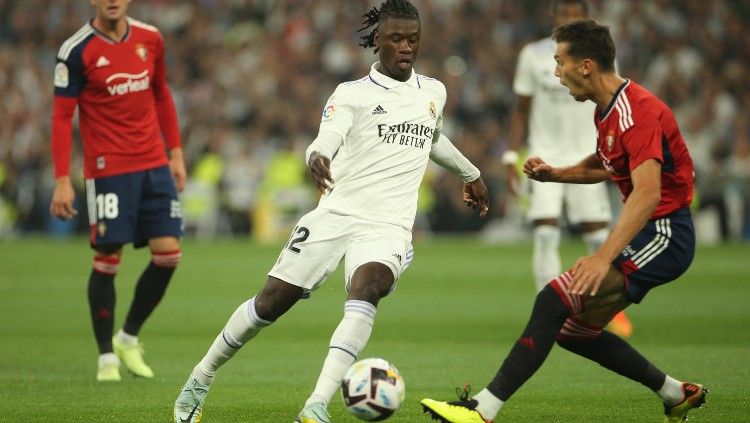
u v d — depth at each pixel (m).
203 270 61.38
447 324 39.81
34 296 49.41
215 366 21.66
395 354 32.59
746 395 24.91
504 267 63.38
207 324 40.28
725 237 82.75
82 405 24.22
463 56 97.38
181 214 30.03
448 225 88.50
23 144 96.56
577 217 38.59
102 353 28.67
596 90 20.81
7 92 101.12
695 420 21.95
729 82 90.81
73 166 91.19
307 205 89.69
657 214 20.66
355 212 21.33
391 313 43.22
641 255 20.48
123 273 59.88
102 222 28.88
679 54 92.94
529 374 20.09
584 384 26.98
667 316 41.50
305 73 99.50
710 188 82.44
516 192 39.75
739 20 96.44
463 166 23.42
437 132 22.78
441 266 64.12
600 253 19.34
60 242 83.94
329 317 42.66
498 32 98.38
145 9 108.19
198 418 21.86
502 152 87.69
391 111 21.56
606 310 20.81
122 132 29.06
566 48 20.84
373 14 22.47
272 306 21.23
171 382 28.00
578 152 38.66
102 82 28.73
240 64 102.75
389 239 21.14
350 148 21.62
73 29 109.25
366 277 20.52
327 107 21.48
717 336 35.94
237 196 90.06
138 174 29.22
